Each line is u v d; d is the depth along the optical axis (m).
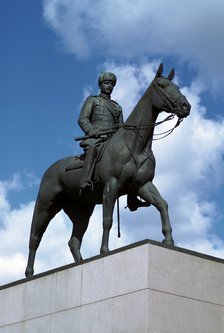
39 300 13.88
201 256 12.77
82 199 14.63
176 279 12.30
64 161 14.87
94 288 12.88
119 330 12.15
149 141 13.71
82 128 14.35
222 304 12.69
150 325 11.75
